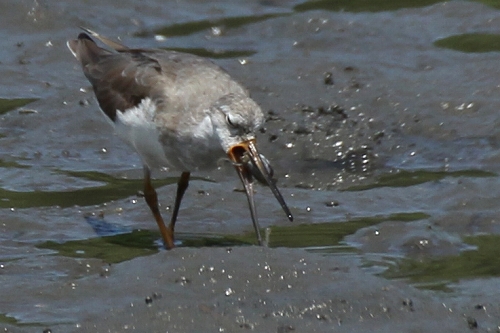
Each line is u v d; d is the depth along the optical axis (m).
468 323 10.59
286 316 10.65
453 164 15.70
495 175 15.20
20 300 11.27
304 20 20.89
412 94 17.56
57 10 20.64
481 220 13.59
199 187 14.78
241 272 11.37
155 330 10.45
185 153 12.84
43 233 13.41
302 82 17.97
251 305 10.84
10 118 17.14
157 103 12.95
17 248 12.90
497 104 17.20
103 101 13.87
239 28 20.92
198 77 13.11
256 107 12.20
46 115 17.20
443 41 19.91
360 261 12.48
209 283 11.25
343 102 17.25
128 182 15.24
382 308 10.78
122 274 11.62
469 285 11.76
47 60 19.20
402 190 14.78
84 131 16.77
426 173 15.44
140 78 13.36
